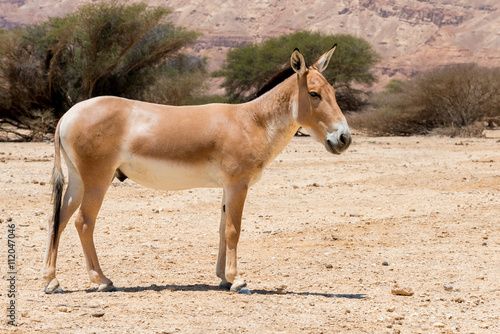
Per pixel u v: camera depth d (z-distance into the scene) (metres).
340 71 57.44
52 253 6.42
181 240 9.54
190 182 6.65
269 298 6.40
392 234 10.12
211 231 10.28
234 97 59.28
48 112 35.41
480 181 16.11
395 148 28.81
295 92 6.66
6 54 36.16
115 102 6.51
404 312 6.03
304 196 14.09
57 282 6.45
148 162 6.48
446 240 9.66
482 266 8.05
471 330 5.49
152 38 42.22
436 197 13.90
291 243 9.46
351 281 7.31
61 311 5.68
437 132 43.22
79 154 6.36
